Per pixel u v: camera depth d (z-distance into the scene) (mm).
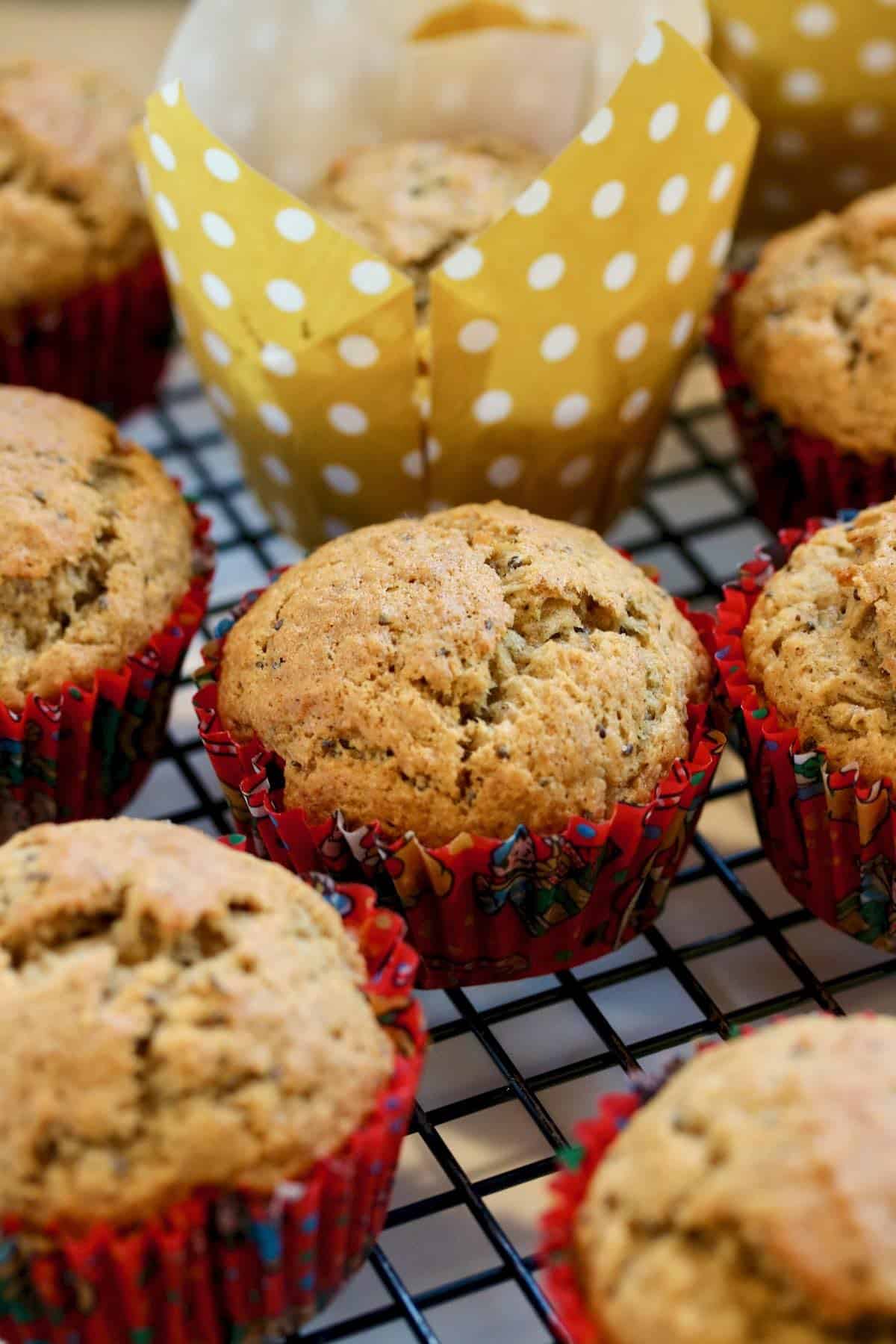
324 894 392
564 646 408
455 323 429
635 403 456
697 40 466
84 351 502
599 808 403
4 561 420
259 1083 365
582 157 418
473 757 400
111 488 440
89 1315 370
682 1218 350
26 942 375
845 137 493
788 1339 342
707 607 481
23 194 488
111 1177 361
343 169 480
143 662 427
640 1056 412
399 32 481
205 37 465
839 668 410
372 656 404
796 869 428
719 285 497
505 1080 415
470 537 419
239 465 482
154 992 369
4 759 427
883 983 427
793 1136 350
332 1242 376
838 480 463
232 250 432
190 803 457
